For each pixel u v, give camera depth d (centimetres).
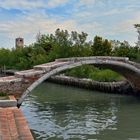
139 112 2898
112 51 6366
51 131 2206
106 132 2198
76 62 3153
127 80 3959
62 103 3400
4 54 8756
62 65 3027
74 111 2945
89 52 6344
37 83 2762
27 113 2847
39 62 6706
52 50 7000
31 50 8156
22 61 7431
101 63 3316
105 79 4416
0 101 1925
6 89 2586
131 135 2122
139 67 3512
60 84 5350
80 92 4266
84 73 5112
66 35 6731
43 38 8050
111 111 2944
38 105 3266
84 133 2162
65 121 2523
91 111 2947
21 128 1412
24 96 2669
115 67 3631
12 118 1594
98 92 4238
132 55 5653
